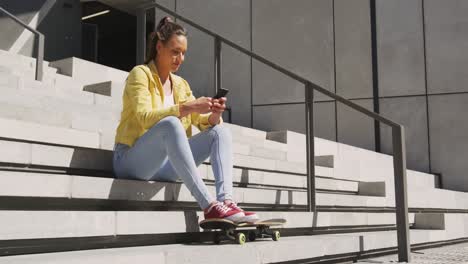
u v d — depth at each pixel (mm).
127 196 2666
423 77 7832
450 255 4012
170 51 2881
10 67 5023
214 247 2535
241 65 8547
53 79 5145
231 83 8570
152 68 2893
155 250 2314
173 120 2594
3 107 2982
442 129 7691
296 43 8391
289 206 3863
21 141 2697
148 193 2766
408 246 3488
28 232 2080
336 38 8234
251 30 8594
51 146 2648
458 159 7586
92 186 2518
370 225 4512
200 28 4578
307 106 3949
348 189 5129
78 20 9461
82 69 5840
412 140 7809
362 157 6879
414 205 5363
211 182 3518
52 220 2168
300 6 8430
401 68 7926
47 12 8828
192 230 2787
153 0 4805
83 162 2793
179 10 8938
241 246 2605
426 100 7789
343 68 8148
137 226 2514
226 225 2635
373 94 7992
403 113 7867
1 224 1998
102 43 15117
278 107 8305
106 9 11445
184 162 2604
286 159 5184
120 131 2807
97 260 1979
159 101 2850
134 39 14461
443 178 7637
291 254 2900
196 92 8695
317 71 8258
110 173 2969
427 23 7891
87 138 3014
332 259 3355
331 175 5344
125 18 12461
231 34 8664
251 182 3904
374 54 8039
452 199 6262
